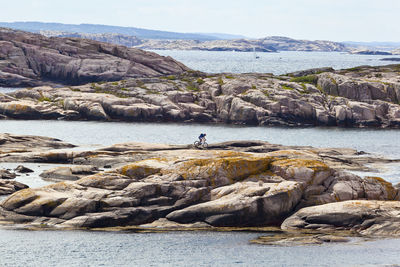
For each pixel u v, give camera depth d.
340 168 83.25
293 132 136.50
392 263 44.62
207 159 61.09
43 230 52.28
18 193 56.34
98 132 129.75
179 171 59.19
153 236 51.53
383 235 51.31
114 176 57.94
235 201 54.75
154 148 93.31
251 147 97.62
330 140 123.31
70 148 99.44
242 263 44.97
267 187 56.41
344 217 53.50
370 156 99.25
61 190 57.00
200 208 54.84
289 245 49.28
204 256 46.47
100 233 52.00
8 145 95.88
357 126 150.25
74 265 44.19
